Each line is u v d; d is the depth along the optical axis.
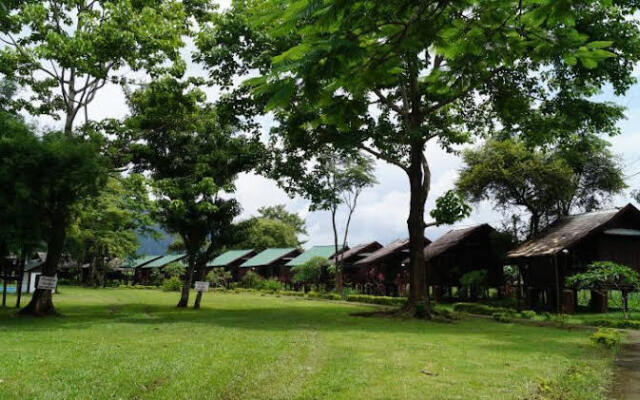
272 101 3.13
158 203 22.58
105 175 18.22
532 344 11.60
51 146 15.52
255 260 59.56
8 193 15.03
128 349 9.79
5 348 9.77
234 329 14.16
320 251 53.56
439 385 6.72
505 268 40.72
